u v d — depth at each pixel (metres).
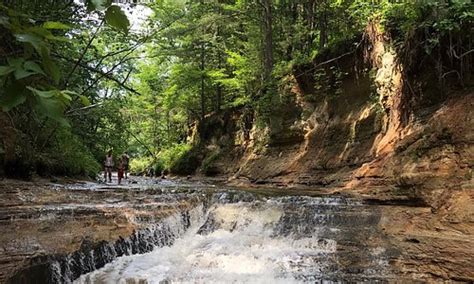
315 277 6.45
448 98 11.29
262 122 22.23
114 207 9.66
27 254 6.16
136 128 43.12
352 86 16.70
